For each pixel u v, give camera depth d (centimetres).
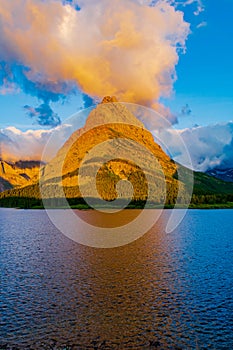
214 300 3647
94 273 4797
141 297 3750
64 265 5372
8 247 7381
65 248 7231
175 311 3344
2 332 2903
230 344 2722
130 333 2897
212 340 2783
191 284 4225
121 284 4228
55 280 4409
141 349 2653
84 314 3269
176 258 6003
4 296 3753
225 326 3027
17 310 3359
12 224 14062
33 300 3622
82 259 5912
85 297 3734
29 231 11119
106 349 2648
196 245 7694
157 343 2741
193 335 2864
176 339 2805
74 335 2859
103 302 3562
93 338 2816
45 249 7081
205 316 3231
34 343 2728
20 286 4125
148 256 6238
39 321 3105
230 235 9838
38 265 5353
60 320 3133
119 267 5206
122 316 3222
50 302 3566
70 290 3981
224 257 6097
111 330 2948
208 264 5453
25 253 6544
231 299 3675
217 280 4419
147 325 3048
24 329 2955
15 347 2667
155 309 3400
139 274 4759
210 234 10100
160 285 4197
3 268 5128
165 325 3050
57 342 2744
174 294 3834
